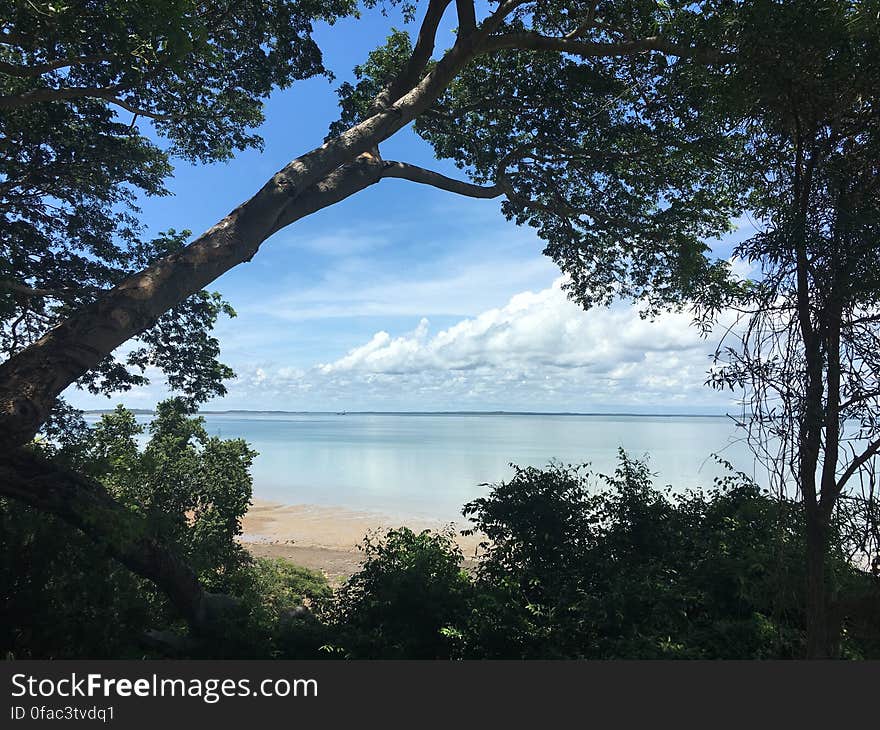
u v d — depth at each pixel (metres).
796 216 3.14
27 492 5.77
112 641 5.69
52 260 13.97
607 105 11.07
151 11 5.93
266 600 9.39
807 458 3.13
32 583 5.54
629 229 11.91
